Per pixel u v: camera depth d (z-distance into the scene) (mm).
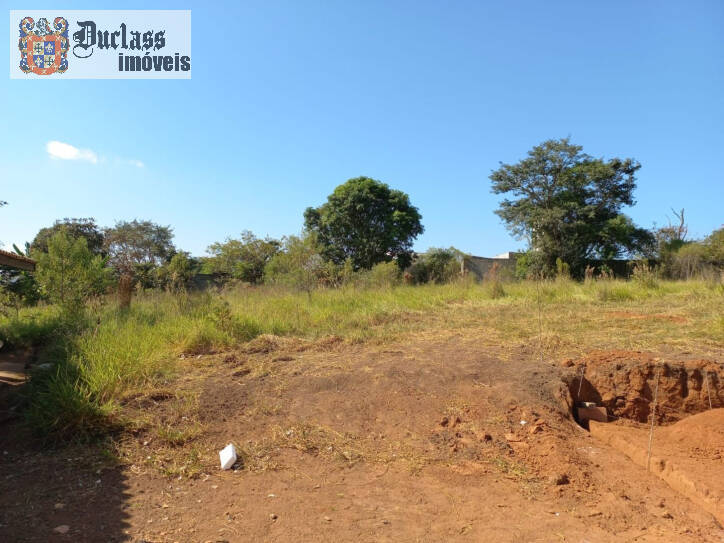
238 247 23391
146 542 2736
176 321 8141
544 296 11953
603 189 26969
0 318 9539
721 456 4121
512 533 2990
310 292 12953
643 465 4152
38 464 3695
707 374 5512
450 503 3365
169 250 27938
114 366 5266
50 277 9070
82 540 2729
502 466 3947
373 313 9945
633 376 5641
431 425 4633
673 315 8664
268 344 7414
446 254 26203
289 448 4156
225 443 4203
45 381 4926
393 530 2979
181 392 5160
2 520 2898
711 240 21797
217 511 3135
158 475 3598
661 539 2973
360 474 3787
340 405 5039
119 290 9812
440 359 6242
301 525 2994
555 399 5160
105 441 4051
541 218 26203
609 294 11414
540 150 26938
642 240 27062
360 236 29125
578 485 3660
